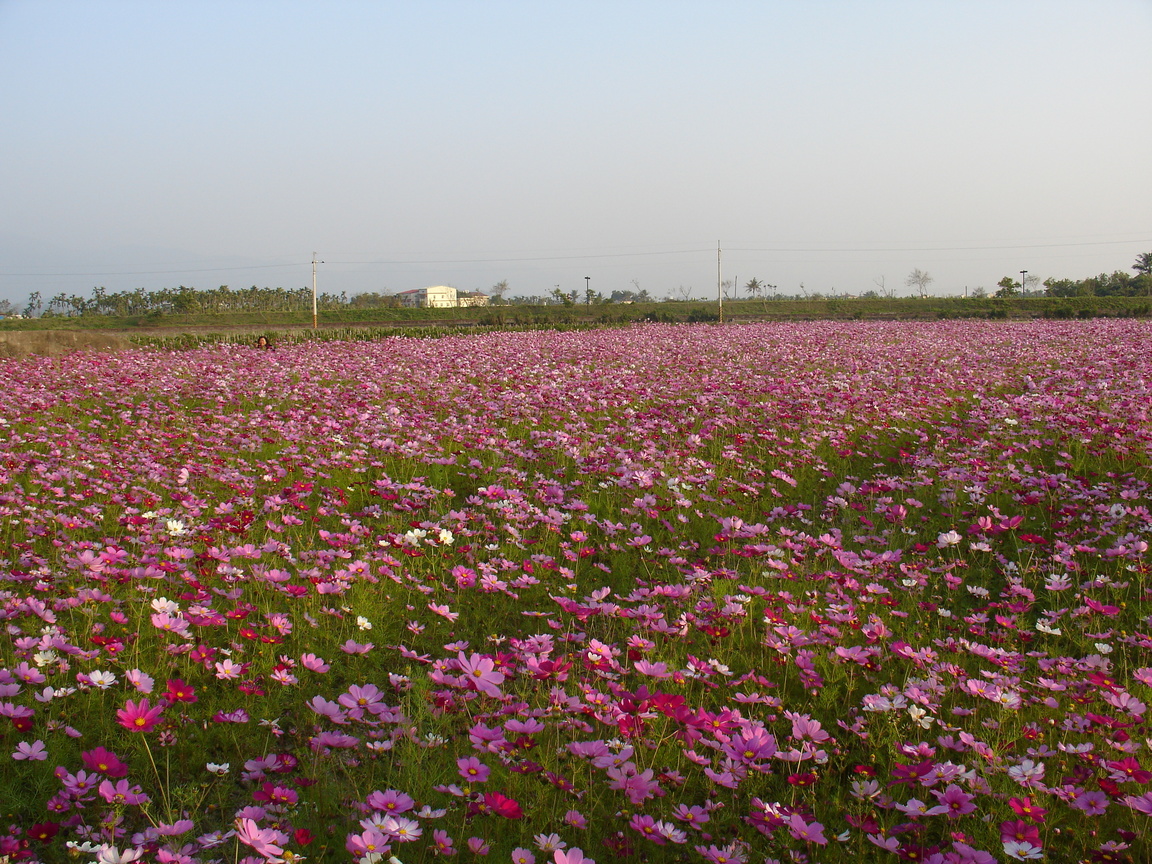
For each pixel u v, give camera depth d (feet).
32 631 13.01
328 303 245.04
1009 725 11.32
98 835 8.79
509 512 19.12
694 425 34.45
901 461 27.25
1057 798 9.80
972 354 64.23
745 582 17.21
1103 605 14.33
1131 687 12.56
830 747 11.13
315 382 47.91
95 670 11.00
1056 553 17.69
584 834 9.01
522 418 35.76
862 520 21.13
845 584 15.35
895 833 9.11
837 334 98.48
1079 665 12.42
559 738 10.49
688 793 10.08
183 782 10.02
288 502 20.22
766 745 9.27
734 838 9.09
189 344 95.25
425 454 25.98
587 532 20.72
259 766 9.21
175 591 15.46
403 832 7.64
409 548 16.20
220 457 26.99
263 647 12.76
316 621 13.96
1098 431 27.12
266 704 11.42
